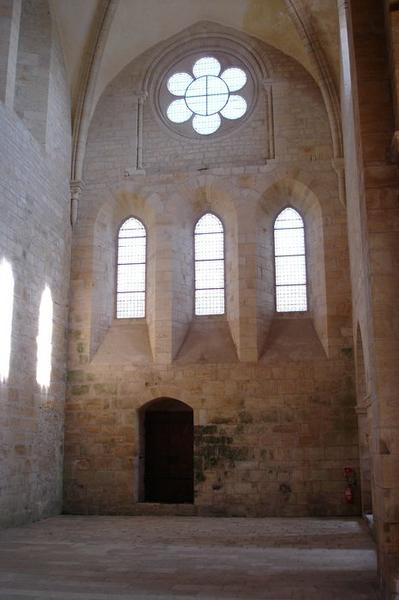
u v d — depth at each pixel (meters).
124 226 24.88
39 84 21.77
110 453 22.00
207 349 22.66
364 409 20.34
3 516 17.42
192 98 25.09
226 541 15.62
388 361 10.98
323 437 21.19
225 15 24.95
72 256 23.62
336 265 22.31
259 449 21.38
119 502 21.61
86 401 22.44
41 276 20.66
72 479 21.92
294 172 23.38
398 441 10.68
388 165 11.68
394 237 11.40
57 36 22.98
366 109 11.97
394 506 10.44
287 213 24.25
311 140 23.64
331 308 21.98
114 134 24.75
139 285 24.25
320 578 11.48
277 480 21.09
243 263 22.94
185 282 23.72
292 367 21.81
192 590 10.61
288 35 24.23
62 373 22.30
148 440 24.81
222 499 21.19
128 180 24.20
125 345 23.12
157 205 23.91
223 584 11.04
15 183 18.94
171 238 23.53
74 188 23.84
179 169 24.14
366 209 11.56
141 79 25.33
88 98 24.28
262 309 22.78
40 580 11.37
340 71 21.98
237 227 23.33
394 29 11.46
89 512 21.62
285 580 11.34
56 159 22.55
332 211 22.81
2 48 18.86
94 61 24.09
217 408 21.84
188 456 24.52
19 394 18.58
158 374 22.36
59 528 17.95
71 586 10.90
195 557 13.48
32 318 19.80
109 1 23.34
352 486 20.69
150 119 24.89
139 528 18.03
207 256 24.23
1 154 18.08
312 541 15.53
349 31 13.02
